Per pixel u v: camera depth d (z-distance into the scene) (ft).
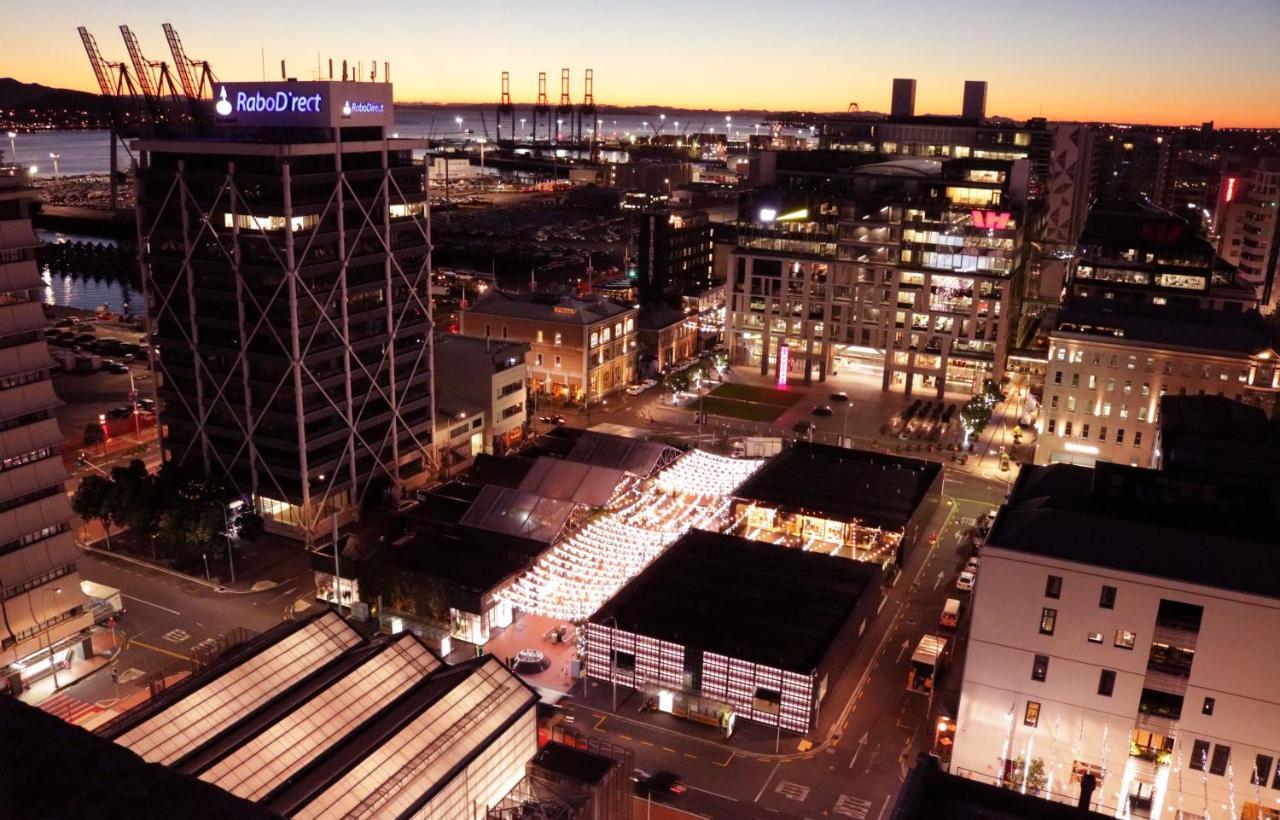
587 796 245.86
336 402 461.37
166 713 254.06
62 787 28.30
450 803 254.27
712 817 287.48
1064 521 285.02
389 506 497.46
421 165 493.36
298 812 229.25
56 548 348.18
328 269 444.14
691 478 507.71
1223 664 260.62
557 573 406.62
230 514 438.81
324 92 435.53
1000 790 138.82
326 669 288.92
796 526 463.83
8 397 329.93
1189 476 327.67
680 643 335.06
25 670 339.57
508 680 290.76
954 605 398.83
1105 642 272.51
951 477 569.23
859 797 298.15
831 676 342.64
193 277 451.53
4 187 321.11
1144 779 274.57
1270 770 261.03
